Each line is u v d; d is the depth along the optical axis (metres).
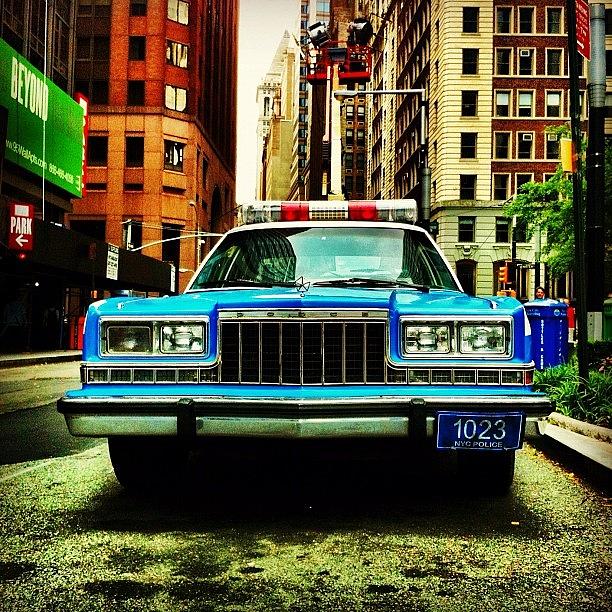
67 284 32.66
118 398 3.93
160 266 40.59
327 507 4.36
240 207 6.00
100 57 54.72
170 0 55.75
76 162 34.16
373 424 3.84
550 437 6.15
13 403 10.23
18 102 26.97
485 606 2.88
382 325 4.05
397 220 5.99
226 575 3.22
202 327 4.10
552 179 34.00
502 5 47.16
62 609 2.85
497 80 47.28
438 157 47.94
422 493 4.70
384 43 75.00
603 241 9.31
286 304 3.99
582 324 7.84
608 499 4.58
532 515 4.20
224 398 3.86
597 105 8.66
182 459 4.80
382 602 2.93
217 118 70.25
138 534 3.81
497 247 46.62
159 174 54.22
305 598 2.96
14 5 28.89
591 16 8.45
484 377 4.04
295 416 3.80
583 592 3.03
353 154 107.50
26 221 22.00
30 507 4.34
